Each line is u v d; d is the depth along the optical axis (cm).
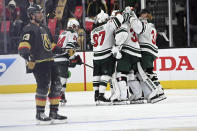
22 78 3281
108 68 2181
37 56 1503
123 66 2155
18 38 3375
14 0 3453
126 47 2150
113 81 2220
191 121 1485
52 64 1528
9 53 3297
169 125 1395
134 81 2211
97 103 2202
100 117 1681
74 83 3228
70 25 2308
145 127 1362
